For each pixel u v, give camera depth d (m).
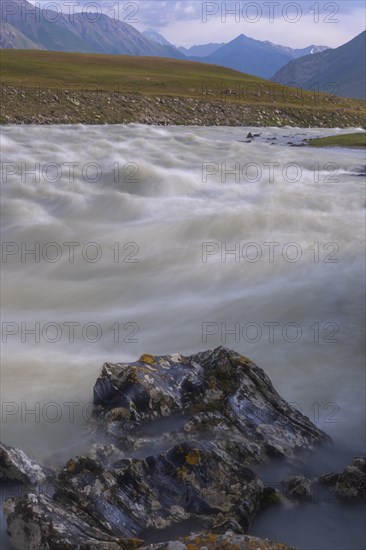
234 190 30.11
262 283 17.52
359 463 8.55
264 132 74.62
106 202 27.17
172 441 8.90
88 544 6.56
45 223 24.62
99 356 12.80
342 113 100.81
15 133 54.69
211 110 87.94
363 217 23.52
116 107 79.56
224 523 7.25
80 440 9.26
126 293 17.41
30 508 6.97
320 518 7.79
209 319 15.06
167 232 22.55
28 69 109.75
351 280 17.16
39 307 16.42
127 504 7.50
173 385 9.78
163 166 38.81
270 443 9.02
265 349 13.13
